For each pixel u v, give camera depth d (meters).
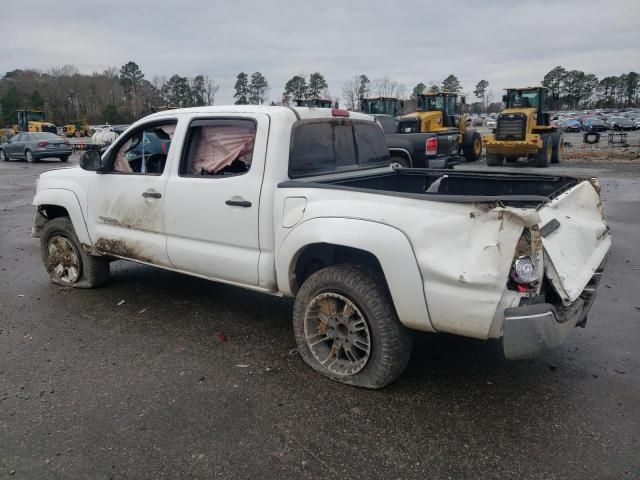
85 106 92.25
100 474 2.82
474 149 23.11
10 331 4.69
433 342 4.44
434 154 12.71
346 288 3.57
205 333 4.63
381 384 3.57
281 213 3.87
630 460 2.89
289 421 3.28
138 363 4.06
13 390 3.66
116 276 6.31
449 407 3.43
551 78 126.19
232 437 3.12
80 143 33.59
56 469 2.85
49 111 83.75
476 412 3.37
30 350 4.30
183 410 3.41
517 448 3.00
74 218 5.42
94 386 3.71
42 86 93.00
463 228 3.06
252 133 4.12
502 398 3.54
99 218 5.21
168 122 4.70
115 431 3.18
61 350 4.30
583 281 3.32
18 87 91.75
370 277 3.54
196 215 4.39
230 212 4.17
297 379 3.80
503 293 2.98
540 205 3.43
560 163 21.78
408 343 3.54
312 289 3.77
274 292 4.14
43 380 3.80
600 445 3.02
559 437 3.10
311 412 3.38
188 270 4.64
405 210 3.27
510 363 4.04
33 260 7.22
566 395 3.57
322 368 3.82
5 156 27.42
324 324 3.82
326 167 4.50
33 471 2.83
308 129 4.27
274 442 3.08
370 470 2.84
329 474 2.81
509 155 20.27
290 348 4.33
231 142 4.25
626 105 124.25
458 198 3.08
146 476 2.80
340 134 4.70
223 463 2.90
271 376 3.85
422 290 3.20
